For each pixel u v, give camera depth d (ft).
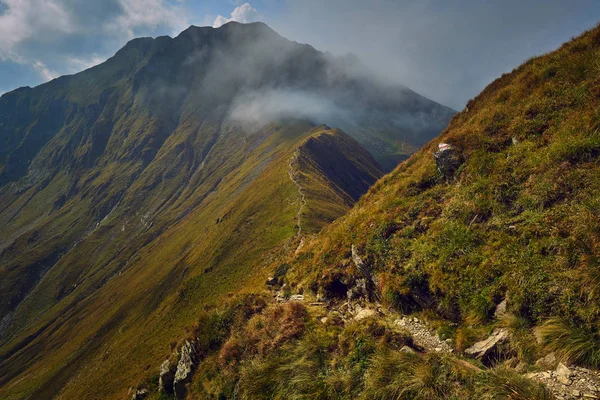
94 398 192.95
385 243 48.39
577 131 39.50
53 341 521.65
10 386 420.77
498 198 40.75
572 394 22.24
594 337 24.71
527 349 27.20
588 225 29.76
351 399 31.09
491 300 32.50
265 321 47.91
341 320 43.42
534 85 54.24
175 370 62.69
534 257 31.81
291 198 368.68
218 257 326.65
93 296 636.07
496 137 50.24
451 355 30.78
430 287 38.22
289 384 35.76
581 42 53.78
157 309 323.98
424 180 56.44
